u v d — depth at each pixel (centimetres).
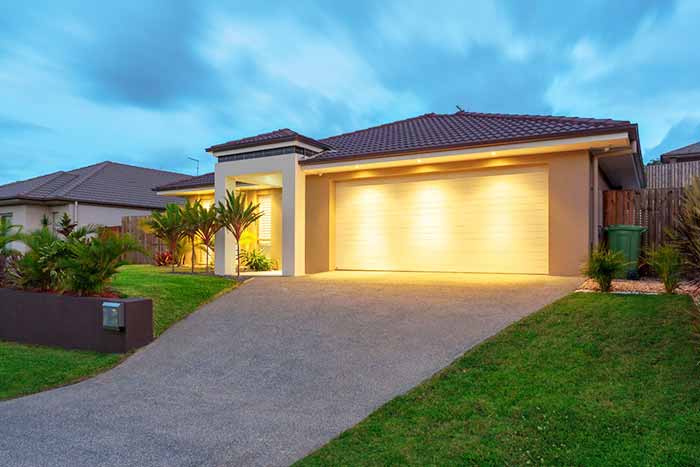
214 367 690
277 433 462
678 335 577
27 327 907
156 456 418
